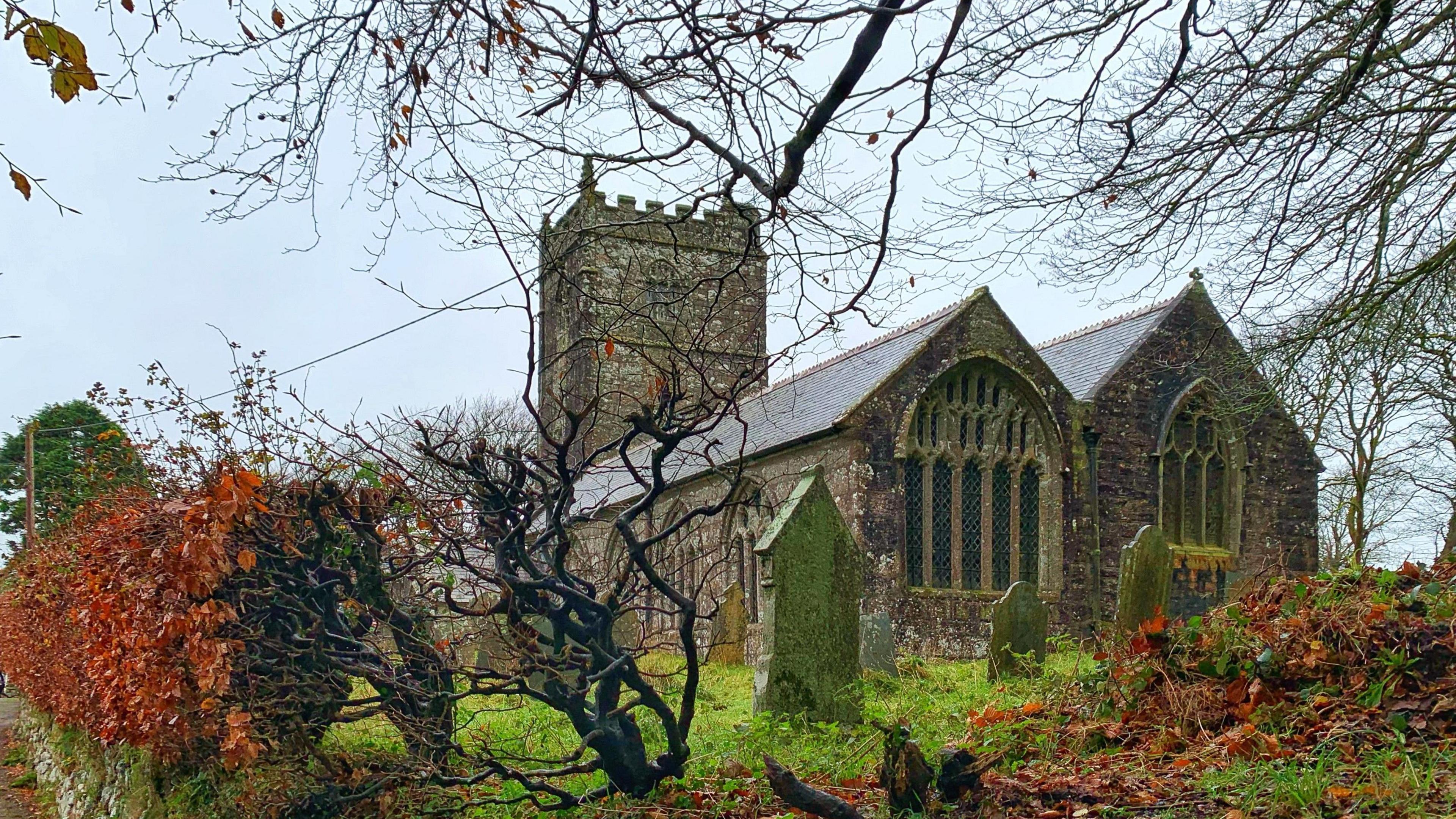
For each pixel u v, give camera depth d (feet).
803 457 67.36
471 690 19.21
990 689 34.27
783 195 19.86
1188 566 69.31
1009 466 67.97
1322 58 23.27
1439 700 18.95
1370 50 21.74
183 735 22.07
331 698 20.93
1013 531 67.46
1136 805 17.10
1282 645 21.93
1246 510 71.67
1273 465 72.43
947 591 64.03
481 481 19.21
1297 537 72.28
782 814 19.40
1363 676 20.48
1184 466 71.26
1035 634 40.32
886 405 63.72
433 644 20.72
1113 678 23.88
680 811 19.74
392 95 20.30
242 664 20.71
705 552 22.77
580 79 19.24
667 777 20.72
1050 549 67.10
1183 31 19.51
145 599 21.66
